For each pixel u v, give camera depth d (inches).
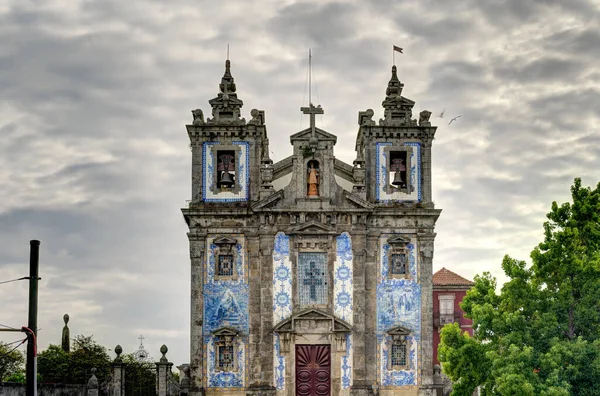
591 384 2150.6
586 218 2289.6
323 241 2586.1
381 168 2667.3
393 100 2696.9
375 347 2564.0
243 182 2637.8
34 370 1497.3
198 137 2650.1
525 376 2132.1
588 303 2217.0
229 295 2568.9
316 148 2618.1
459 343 2397.9
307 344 2546.8
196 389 2514.8
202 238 2583.7
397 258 2615.7
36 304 1518.2
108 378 2593.5
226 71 2696.9
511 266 2332.7
